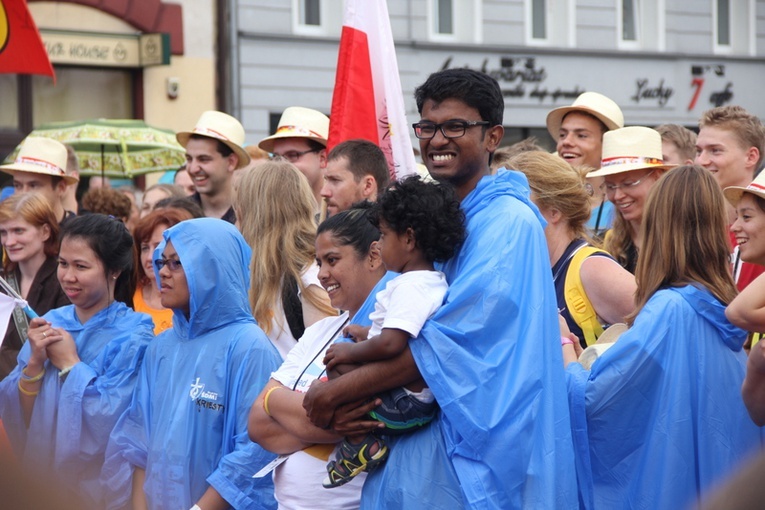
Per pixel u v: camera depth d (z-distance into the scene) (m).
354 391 6.01
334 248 6.92
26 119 30.66
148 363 8.16
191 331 7.83
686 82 43.41
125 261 9.02
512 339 5.99
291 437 6.71
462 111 6.34
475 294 5.95
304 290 8.62
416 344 5.93
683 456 6.80
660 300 7.03
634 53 42.09
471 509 5.80
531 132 40.66
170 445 7.57
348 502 6.60
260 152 15.49
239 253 7.95
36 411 8.66
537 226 6.25
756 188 7.61
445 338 5.87
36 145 13.63
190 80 33.28
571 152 12.66
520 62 39.94
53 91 31.22
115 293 9.15
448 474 6.00
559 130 13.22
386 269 6.91
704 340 6.97
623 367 6.87
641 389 6.88
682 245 7.13
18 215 10.45
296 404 6.61
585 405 6.93
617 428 6.93
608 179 10.18
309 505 6.61
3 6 14.12
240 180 9.06
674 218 7.16
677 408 6.83
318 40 35.69
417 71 37.84
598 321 8.30
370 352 5.99
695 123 43.72
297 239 8.74
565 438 6.12
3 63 14.27
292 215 8.78
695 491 6.84
